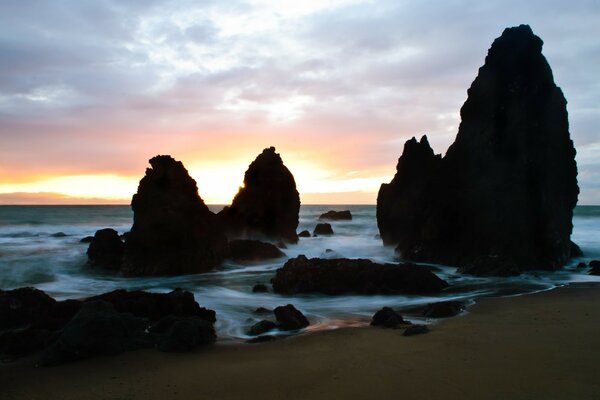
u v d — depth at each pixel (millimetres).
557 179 28281
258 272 27281
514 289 20781
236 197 41625
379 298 19438
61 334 12016
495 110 29000
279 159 42375
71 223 63938
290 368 10578
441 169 31156
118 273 25719
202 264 26969
